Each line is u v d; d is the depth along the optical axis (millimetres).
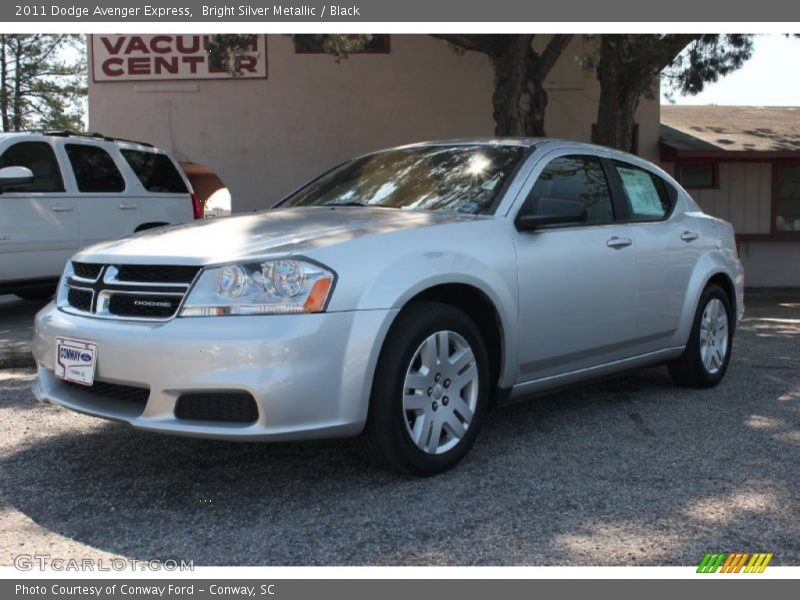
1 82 34562
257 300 3430
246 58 14625
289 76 14742
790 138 16047
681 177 15648
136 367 3496
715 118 18328
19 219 8500
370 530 3371
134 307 3660
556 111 14789
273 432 3377
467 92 14867
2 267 8391
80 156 9195
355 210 4488
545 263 4434
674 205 5754
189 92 14750
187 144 14836
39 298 11328
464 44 11164
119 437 4680
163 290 3574
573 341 4660
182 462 4230
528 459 4273
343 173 5430
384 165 5246
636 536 3326
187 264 3549
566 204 4316
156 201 9930
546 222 4305
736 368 6844
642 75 11320
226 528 3400
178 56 14664
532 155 4746
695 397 5715
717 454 4391
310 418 3453
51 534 3355
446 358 3920
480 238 4152
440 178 4785
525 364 4391
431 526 3408
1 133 8742
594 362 4926
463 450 4059
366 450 3811
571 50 14703
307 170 14898
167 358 3418
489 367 4242
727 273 6031
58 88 35312
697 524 3447
